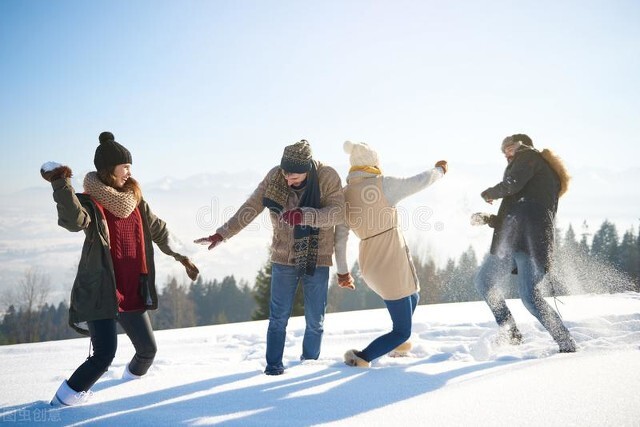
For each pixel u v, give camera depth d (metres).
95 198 2.93
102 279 2.83
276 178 3.56
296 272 3.54
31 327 39.97
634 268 32.75
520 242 3.94
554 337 3.71
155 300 3.21
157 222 3.32
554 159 4.05
